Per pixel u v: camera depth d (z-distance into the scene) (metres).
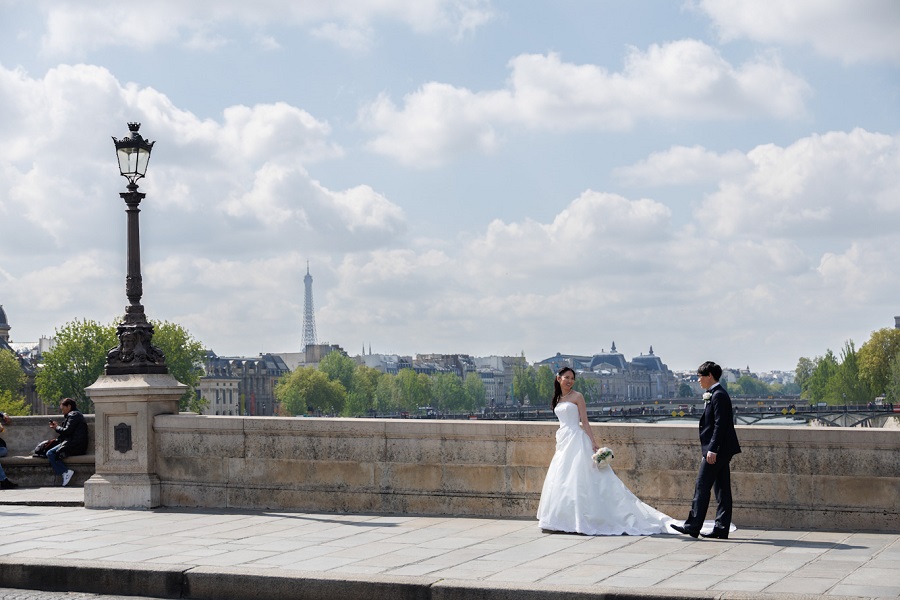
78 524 16.19
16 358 161.12
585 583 11.20
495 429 16.30
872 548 13.06
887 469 14.46
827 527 14.73
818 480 14.77
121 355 18.58
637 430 15.66
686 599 10.44
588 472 14.69
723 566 12.02
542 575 11.70
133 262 18.88
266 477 17.66
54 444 22.44
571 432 14.84
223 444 17.92
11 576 12.88
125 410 18.30
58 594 12.41
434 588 11.30
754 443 15.04
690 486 15.44
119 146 18.88
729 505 14.09
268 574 11.91
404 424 16.75
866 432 14.52
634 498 14.69
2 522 16.52
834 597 10.13
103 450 18.41
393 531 15.04
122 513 17.48
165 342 134.50
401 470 16.83
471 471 16.45
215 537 14.70
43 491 20.50
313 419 17.33
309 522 16.06
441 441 16.62
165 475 18.28
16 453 24.33
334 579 11.63
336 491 17.20
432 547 13.66
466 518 16.28
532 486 16.16
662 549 13.30
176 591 12.20
